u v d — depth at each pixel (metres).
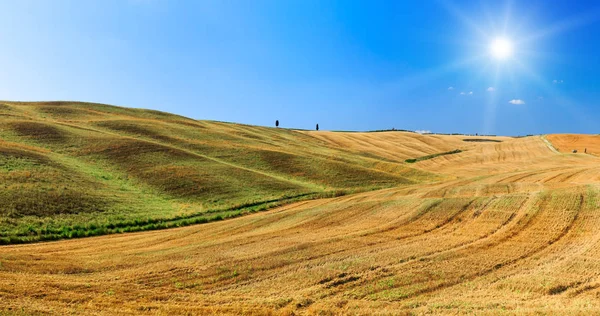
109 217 29.66
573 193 29.55
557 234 22.00
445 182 44.81
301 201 38.53
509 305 13.80
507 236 22.27
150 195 37.09
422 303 14.32
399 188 42.16
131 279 16.91
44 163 39.56
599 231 21.97
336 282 16.50
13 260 18.73
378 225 26.25
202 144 59.34
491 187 36.47
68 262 19.17
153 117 83.25
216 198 37.38
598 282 15.55
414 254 19.78
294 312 13.77
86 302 14.21
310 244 22.12
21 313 12.55
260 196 38.69
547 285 15.42
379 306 14.13
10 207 27.61
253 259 19.69
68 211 29.33
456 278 16.70
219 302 14.66
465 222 25.53
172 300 14.80
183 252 21.28
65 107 77.69
